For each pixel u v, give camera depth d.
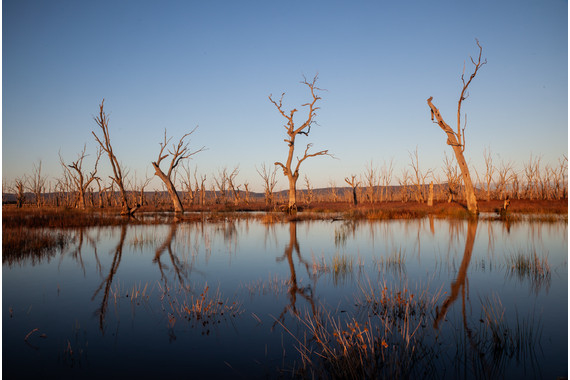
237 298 7.17
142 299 7.12
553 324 5.62
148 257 11.59
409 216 28.62
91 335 5.43
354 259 11.00
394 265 10.05
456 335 5.25
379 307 6.52
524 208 35.34
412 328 5.53
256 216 32.06
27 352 4.88
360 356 4.41
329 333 5.43
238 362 4.59
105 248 13.38
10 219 22.09
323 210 41.59
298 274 9.16
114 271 9.60
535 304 6.61
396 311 6.27
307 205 48.09
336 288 7.81
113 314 6.29
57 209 39.53
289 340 5.21
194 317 6.12
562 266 9.68
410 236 16.52
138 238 16.20
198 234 17.92
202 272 9.47
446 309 6.37
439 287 7.79
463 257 11.13
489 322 5.69
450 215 29.48
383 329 5.52
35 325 5.82
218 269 9.81
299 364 4.52
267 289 7.79
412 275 8.89
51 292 7.65
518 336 5.16
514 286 7.80
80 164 47.44
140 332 5.52
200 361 4.62
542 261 10.27
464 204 38.78
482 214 31.38
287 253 12.26
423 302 6.71
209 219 28.06
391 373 4.21
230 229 20.42
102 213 35.16
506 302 6.73
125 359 4.68
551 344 4.93
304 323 5.83
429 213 32.25
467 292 7.39
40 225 21.16
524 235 16.28
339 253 12.12
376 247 13.36
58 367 4.48
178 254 12.15
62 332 5.54
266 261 10.88
